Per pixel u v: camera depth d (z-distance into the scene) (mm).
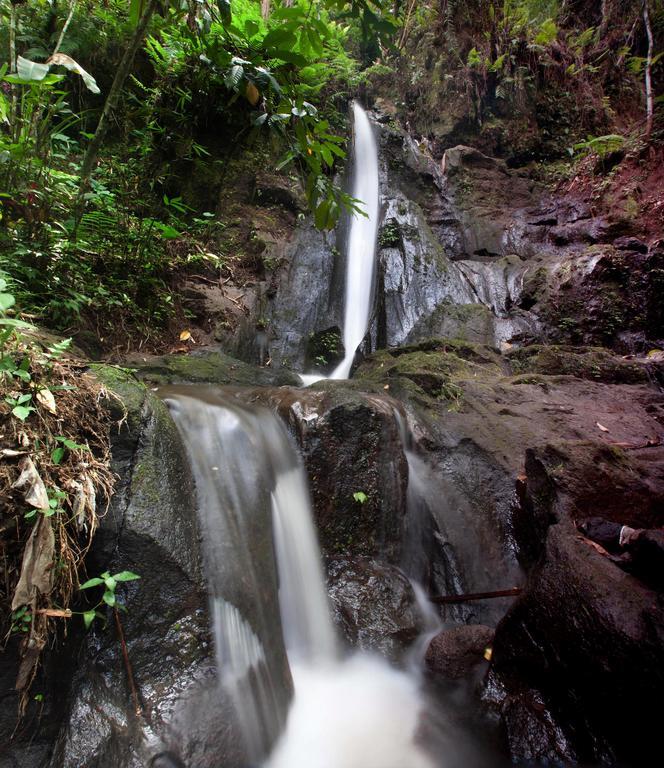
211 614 2277
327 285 7484
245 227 7508
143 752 1897
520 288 7617
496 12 11055
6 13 3932
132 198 6027
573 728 2316
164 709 2020
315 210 3607
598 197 9469
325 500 3371
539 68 11250
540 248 8906
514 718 2389
